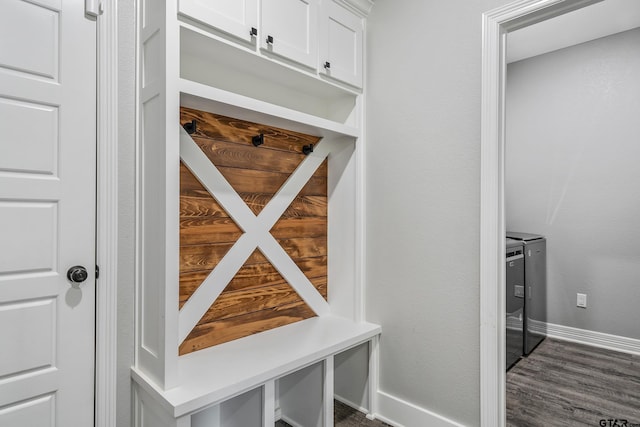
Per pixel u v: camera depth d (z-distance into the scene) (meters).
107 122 1.44
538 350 3.15
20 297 1.26
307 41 1.84
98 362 1.42
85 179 1.40
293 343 1.83
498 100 1.66
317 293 2.29
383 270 2.10
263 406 1.56
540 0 1.53
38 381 1.29
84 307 1.40
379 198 2.12
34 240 1.29
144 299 1.48
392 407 2.03
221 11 1.47
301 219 2.22
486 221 1.67
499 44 1.67
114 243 1.46
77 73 1.38
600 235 3.21
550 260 3.47
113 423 1.45
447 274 1.81
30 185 1.28
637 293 3.03
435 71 1.87
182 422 1.28
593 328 3.25
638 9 2.73
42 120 1.30
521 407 2.25
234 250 1.86
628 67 3.06
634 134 3.04
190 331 1.70
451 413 1.79
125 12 1.50
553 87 3.45
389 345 2.06
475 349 1.71
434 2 1.88
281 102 2.05
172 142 1.36
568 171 3.37
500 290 1.67
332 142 2.32
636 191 3.03
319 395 1.88
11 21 1.24
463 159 1.76
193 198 1.72
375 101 2.14
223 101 1.53
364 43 2.20
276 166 2.08
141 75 1.50
